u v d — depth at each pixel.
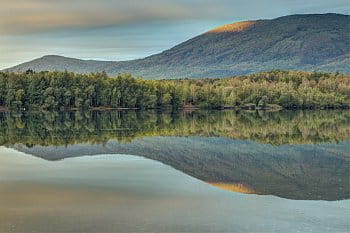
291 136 73.62
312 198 30.31
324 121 109.38
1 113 151.00
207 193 31.95
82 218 25.28
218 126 94.38
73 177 38.25
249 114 146.50
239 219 25.03
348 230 23.12
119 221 24.67
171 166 44.56
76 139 69.00
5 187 34.22
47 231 23.02
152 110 174.50
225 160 48.78
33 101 169.62
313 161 47.88
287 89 187.88
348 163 46.41
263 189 33.56
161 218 25.25
